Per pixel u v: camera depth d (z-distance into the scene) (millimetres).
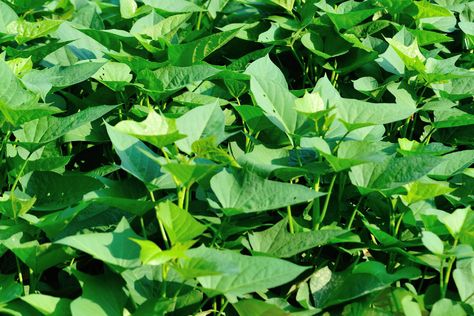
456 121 2688
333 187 2547
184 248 1808
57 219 2092
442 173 2516
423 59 2867
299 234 2238
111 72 2758
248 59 3018
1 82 2404
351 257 2473
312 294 2217
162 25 3100
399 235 2449
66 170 2773
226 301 2141
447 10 3158
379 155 2076
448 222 2113
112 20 3514
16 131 2439
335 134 2441
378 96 2965
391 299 2139
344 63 3150
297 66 3375
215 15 3467
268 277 1915
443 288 2158
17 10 3295
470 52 3412
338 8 3287
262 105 2381
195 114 2230
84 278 2010
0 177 2553
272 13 3402
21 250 2078
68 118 2467
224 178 2096
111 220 2352
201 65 2723
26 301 1925
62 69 2715
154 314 1888
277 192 2059
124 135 2238
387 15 3426
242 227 2197
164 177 2201
